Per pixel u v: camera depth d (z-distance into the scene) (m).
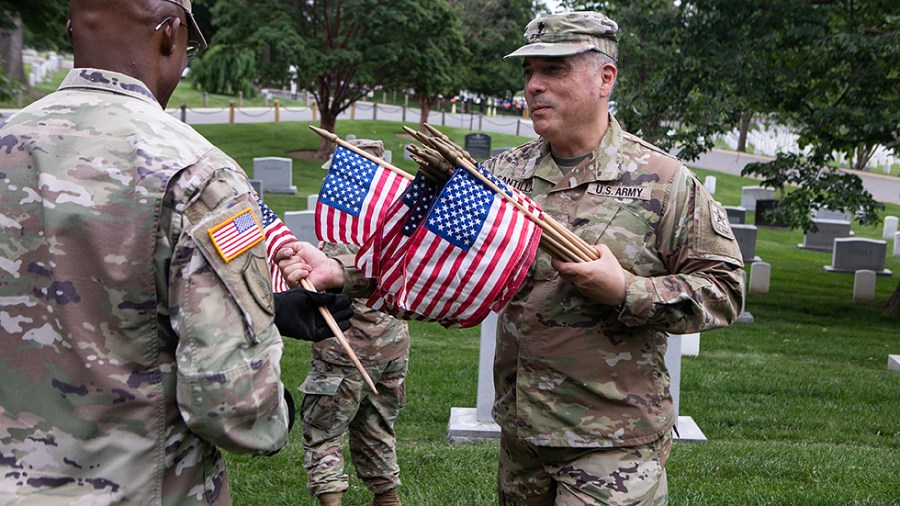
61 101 2.26
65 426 2.14
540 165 3.45
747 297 16.38
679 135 14.15
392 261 3.17
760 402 8.29
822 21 13.45
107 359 2.13
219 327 2.11
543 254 3.31
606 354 3.23
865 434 7.38
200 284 2.12
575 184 3.34
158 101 2.42
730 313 3.26
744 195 28.42
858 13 13.93
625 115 14.45
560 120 3.30
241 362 2.13
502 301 3.08
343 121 40.38
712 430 7.27
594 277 3.02
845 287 18.19
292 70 30.78
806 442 6.98
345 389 4.99
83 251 2.12
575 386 3.24
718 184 35.00
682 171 3.32
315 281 3.13
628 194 3.30
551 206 3.38
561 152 3.43
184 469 2.24
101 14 2.29
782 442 6.91
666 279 3.16
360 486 5.76
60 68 48.28
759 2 13.51
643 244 3.27
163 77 2.40
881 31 13.70
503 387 3.49
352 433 5.21
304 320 2.64
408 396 7.86
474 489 5.44
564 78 3.28
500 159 3.64
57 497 2.12
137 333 2.14
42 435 2.14
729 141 49.88
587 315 3.24
